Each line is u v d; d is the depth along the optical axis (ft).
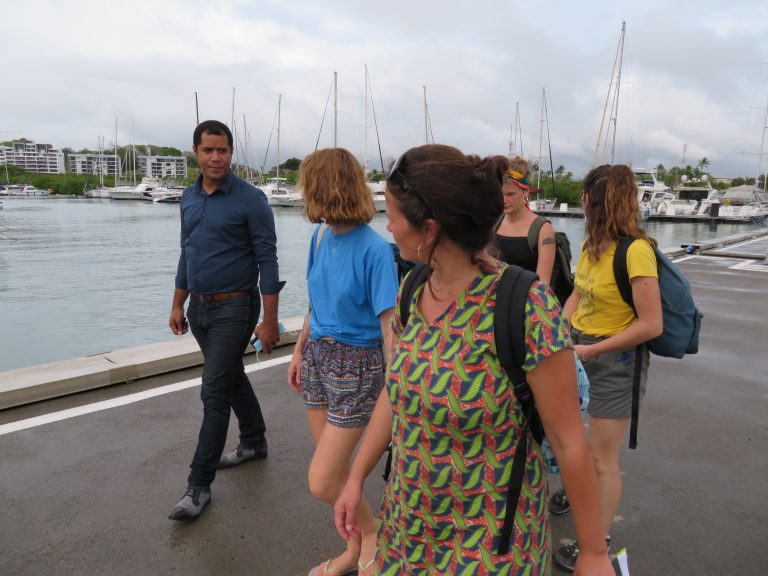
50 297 45.80
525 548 4.49
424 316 4.60
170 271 58.80
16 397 14.01
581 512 4.40
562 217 168.76
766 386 16.70
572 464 4.28
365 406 7.64
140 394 15.03
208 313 10.14
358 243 7.45
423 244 4.35
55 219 143.74
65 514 9.96
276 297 10.26
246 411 11.62
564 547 9.00
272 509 10.26
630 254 7.70
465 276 4.35
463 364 4.23
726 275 36.76
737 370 18.15
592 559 4.45
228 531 9.61
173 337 34.68
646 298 7.65
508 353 4.13
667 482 11.30
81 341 33.65
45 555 8.92
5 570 8.59
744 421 14.24
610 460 8.35
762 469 11.84
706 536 9.57
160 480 11.07
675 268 7.88
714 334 22.45
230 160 10.03
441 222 4.13
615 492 8.33
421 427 4.45
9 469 11.32
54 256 69.77
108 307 42.34
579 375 7.19
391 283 7.29
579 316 8.59
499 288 4.20
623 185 7.81
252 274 10.29
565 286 10.20
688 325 7.90
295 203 184.34
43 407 14.12
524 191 9.99
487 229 4.20
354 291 7.45
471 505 4.47
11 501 10.28
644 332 7.70
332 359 7.63
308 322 8.49
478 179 4.07
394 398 4.59
